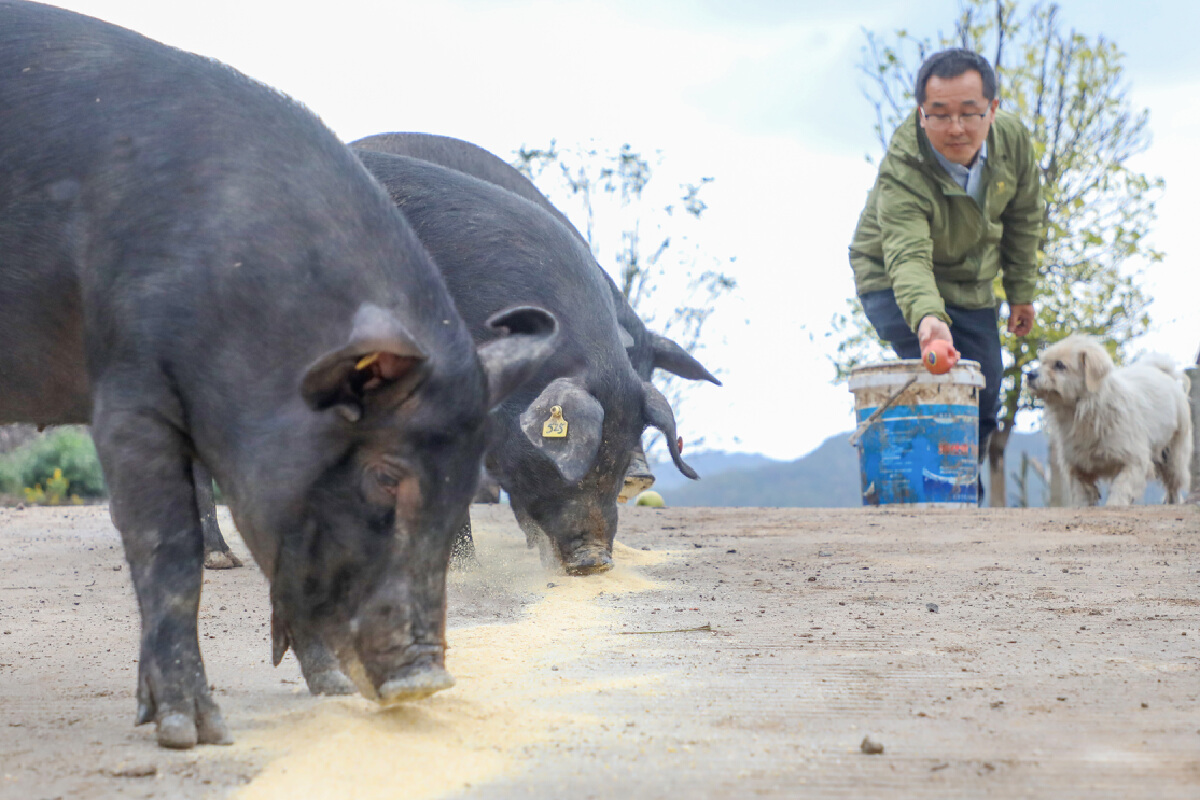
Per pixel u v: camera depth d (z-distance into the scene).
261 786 3.18
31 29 4.20
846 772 3.29
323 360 3.23
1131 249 21.59
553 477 7.24
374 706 3.95
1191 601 6.36
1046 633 5.45
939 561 8.30
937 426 12.75
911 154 11.20
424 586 3.58
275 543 3.67
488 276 7.34
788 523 11.46
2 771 3.35
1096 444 15.72
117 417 3.73
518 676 4.59
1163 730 3.71
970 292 12.18
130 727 3.90
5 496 19.39
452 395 3.60
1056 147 22.25
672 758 3.43
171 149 3.86
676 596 6.81
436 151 9.30
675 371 9.24
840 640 5.34
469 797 3.09
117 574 8.20
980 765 3.34
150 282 3.71
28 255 3.95
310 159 3.98
